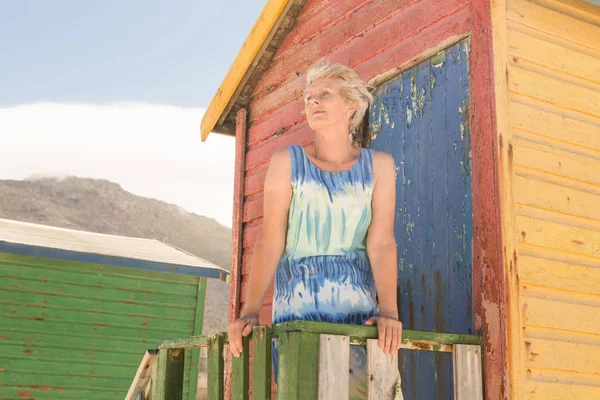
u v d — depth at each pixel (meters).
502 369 3.35
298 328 2.68
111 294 10.81
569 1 4.11
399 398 2.86
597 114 4.07
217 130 6.95
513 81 3.79
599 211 3.92
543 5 4.02
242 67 6.35
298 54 5.95
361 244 3.20
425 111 4.38
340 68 3.27
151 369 4.29
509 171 3.63
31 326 10.23
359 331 2.83
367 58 5.03
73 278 10.60
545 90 3.89
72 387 10.30
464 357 3.26
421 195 4.27
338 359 2.73
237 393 2.99
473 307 3.65
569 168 3.85
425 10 4.50
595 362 3.67
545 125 3.83
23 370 10.06
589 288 3.75
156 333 10.99
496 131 3.68
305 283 3.11
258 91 6.50
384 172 3.20
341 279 3.10
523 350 3.41
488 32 3.87
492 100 3.75
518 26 3.90
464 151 3.99
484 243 3.62
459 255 3.89
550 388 3.47
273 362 3.12
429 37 4.39
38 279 10.38
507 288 3.46
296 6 5.91
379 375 2.83
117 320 10.77
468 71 4.04
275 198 3.16
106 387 10.50
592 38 4.16
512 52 3.84
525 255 3.57
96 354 10.54
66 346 10.38
